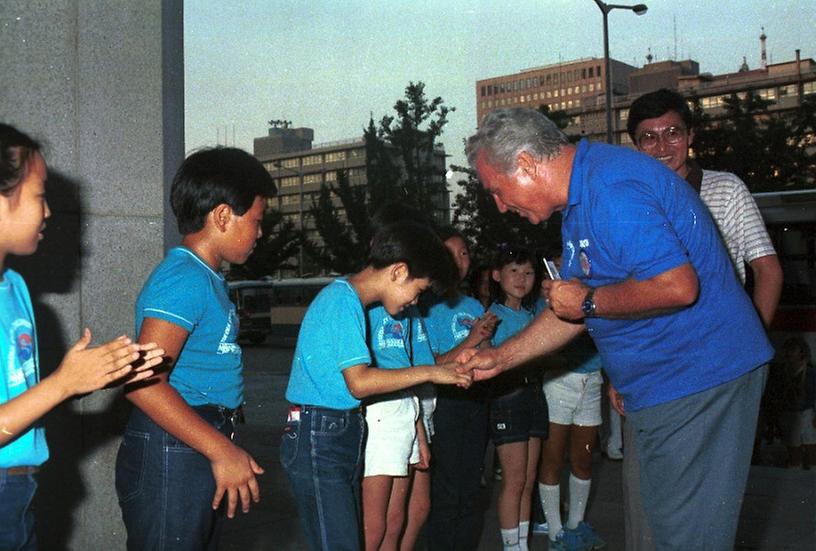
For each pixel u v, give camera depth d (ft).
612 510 21.33
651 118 13.19
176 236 14.64
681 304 9.19
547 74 527.81
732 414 9.89
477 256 118.73
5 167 7.45
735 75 344.49
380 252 11.67
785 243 45.32
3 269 7.97
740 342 9.89
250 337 134.82
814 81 303.27
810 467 31.42
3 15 13.04
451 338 15.48
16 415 7.12
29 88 13.19
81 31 13.52
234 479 9.30
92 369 7.33
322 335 11.29
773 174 121.80
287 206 446.19
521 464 15.92
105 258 13.61
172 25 14.64
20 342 7.80
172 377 9.52
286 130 474.49
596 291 9.67
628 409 10.39
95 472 13.28
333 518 11.16
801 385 31.71
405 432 13.08
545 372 17.79
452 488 14.73
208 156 9.95
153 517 9.45
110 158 13.70
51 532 12.97
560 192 10.20
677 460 9.98
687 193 9.91
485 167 10.42
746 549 17.94
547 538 19.52
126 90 13.84
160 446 9.46
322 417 11.26
